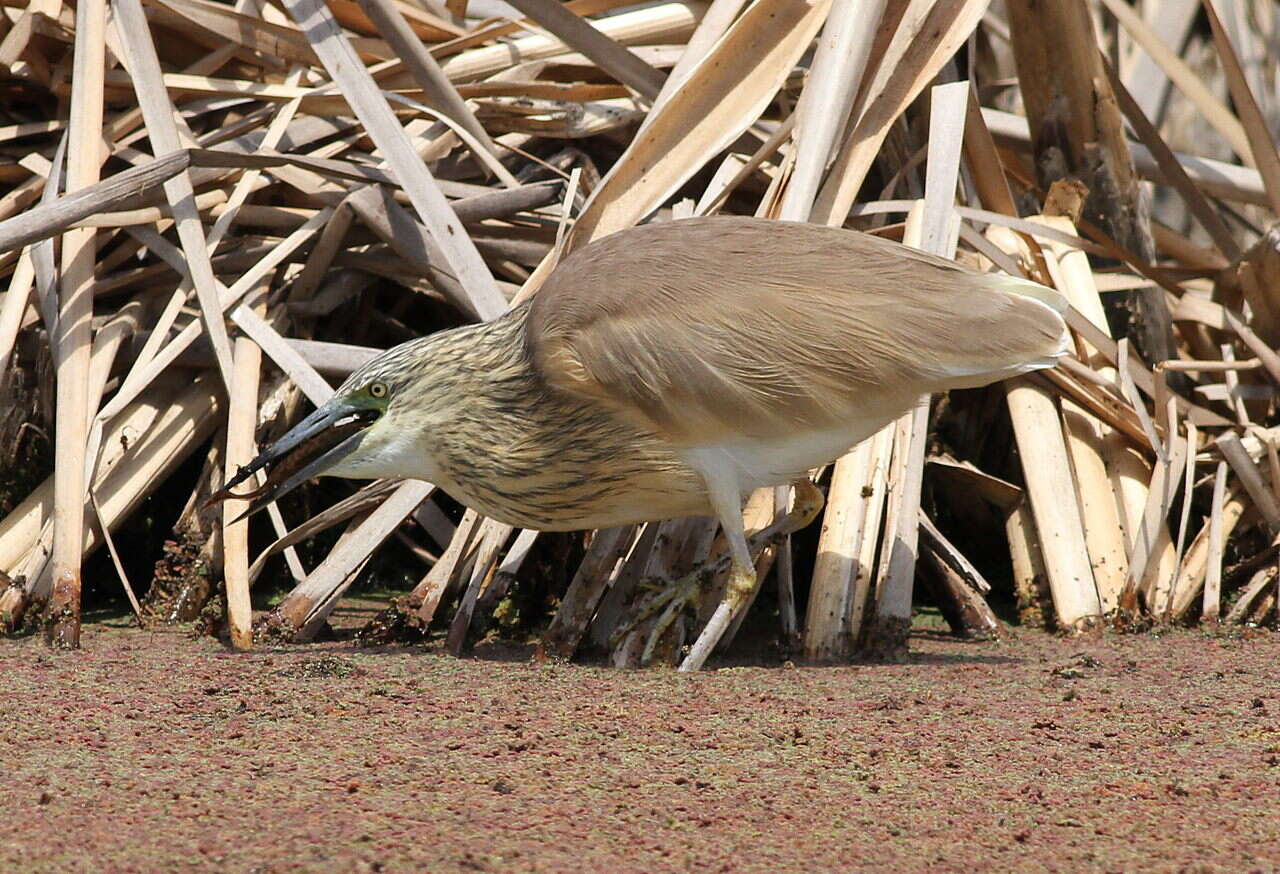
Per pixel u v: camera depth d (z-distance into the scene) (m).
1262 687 8.42
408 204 12.65
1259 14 21.16
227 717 7.50
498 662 9.35
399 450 9.53
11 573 10.34
